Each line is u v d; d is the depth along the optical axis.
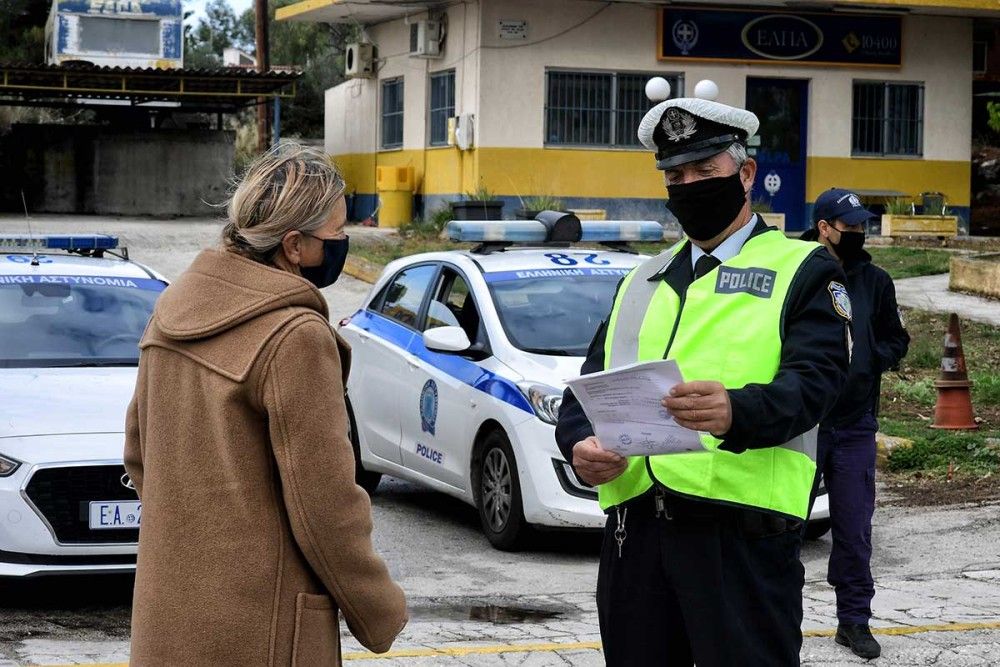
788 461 3.50
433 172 25.88
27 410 6.75
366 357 9.68
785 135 25.81
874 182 26.09
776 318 3.45
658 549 3.53
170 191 29.42
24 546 6.35
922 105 26.25
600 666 5.38
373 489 9.95
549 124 24.41
